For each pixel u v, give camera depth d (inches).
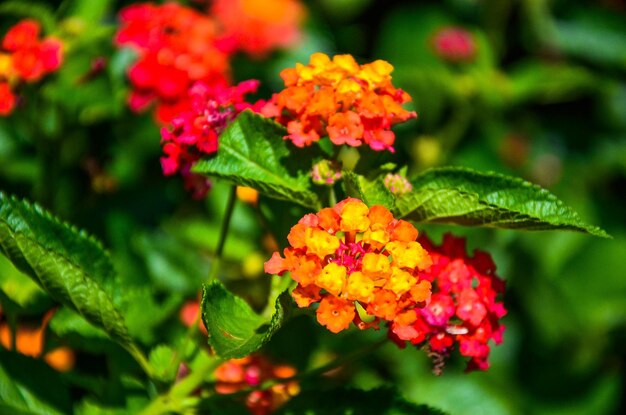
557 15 249.0
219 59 169.9
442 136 219.0
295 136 112.7
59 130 171.2
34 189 170.4
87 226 170.6
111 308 115.1
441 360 117.9
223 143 118.2
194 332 125.1
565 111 245.9
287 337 147.4
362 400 124.9
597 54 246.8
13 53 157.3
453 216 110.7
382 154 120.3
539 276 218.8
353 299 98.8
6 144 174.2
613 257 222.1
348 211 102.7
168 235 179.5
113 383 129.2
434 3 245.4
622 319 222.1
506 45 243.0
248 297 162.1
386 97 115.1
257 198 126.6
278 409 125.7
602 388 221.3
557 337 222.4
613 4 256.2
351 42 249.4
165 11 170.9
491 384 208.5
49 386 122.7
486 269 120.6
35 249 110.7
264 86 228.5
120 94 180.9
